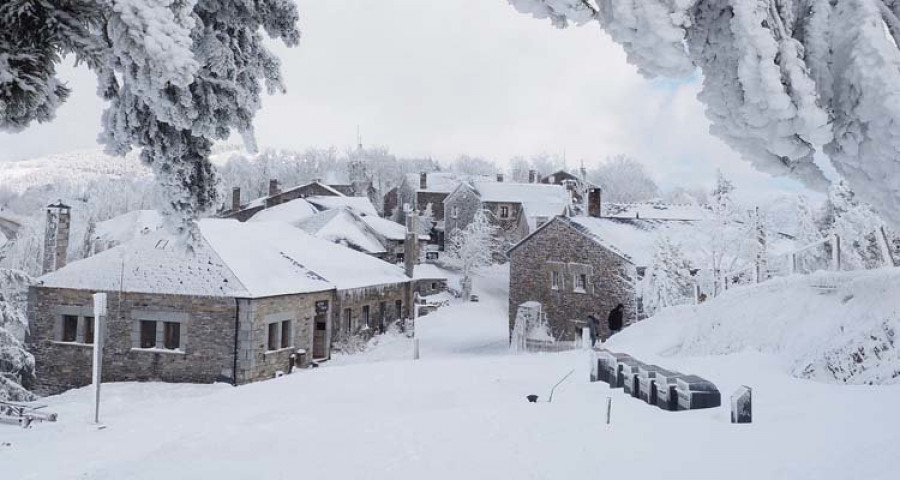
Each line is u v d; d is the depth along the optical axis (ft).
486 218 204.03
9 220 159.74
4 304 64.28
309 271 91.20
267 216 192.03
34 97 8.02
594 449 21.77
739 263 89.20
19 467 28.60
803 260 84.53
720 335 43.73
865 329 30.89
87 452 31.17
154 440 32.73
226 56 13.82
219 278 73.82
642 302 91.09
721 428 22.25
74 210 179.11
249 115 14.48
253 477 22.68
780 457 17.81
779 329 38.55
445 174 261.85
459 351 108.58
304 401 40.57
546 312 105.91
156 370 72.95
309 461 24.26
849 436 18.51
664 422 24.54
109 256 77.46
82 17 8.33
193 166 14.58
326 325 92.07
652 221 113.09
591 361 38.45
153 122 13.62
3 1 7.93
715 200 90.12
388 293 114.21
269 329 77.77
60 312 75.15
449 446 24.66
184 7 8.29
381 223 191.93
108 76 13.06
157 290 73.41
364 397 40.45
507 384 39.91
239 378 71.67
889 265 40.42
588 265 99.45
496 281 200.64
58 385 74.59
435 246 228.63
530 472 20.52
